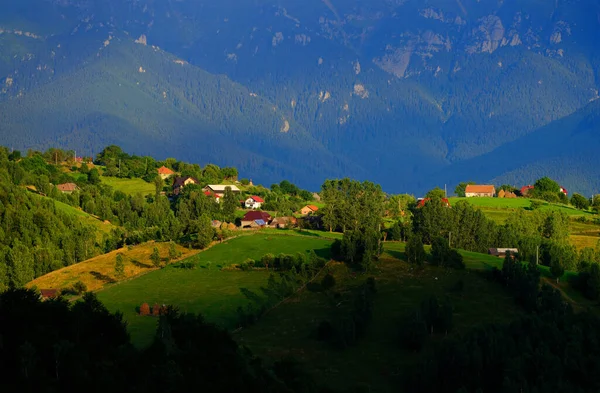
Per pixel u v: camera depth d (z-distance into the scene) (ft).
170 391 225.76
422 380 304.50
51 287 466.29
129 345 247.09
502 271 437.58
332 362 332.80
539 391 297.53
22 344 224.94
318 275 462.19
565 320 361.30
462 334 361.10
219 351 257.34
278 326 379.35
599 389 307.99
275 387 248.73
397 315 389.60
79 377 215.31
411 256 473.26
